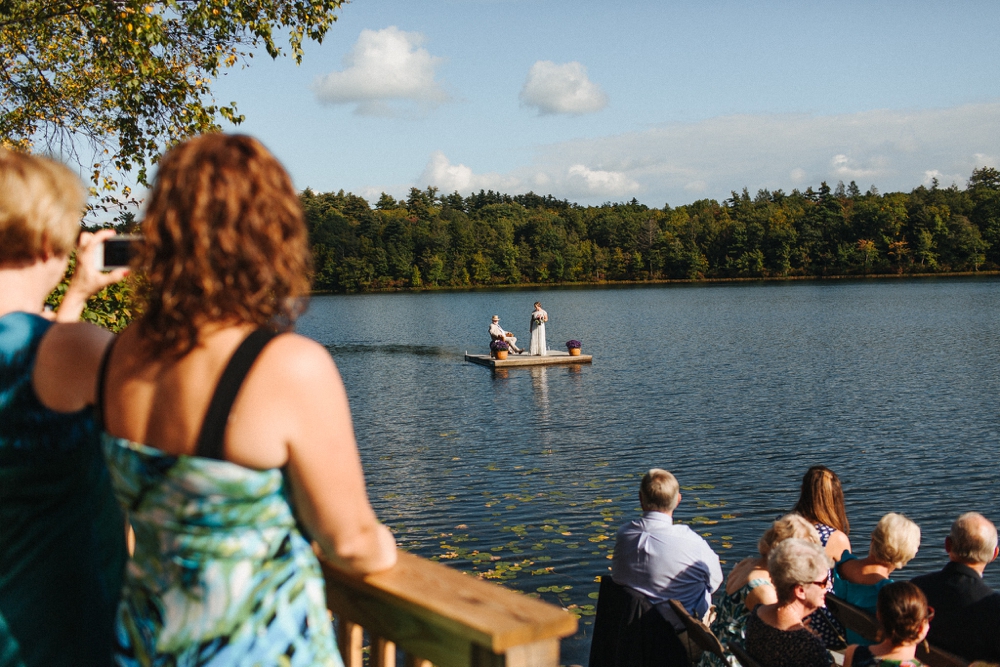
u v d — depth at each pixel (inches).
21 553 49.2
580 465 600.7
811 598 134.3
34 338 49.6
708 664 152.8
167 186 45.6
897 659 134.4
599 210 6318.9
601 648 171.0
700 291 3858.3
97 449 52.6
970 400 844.0
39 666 49.5
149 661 44.8
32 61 347.6
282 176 47.8
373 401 954.7
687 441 677.3
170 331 43.6
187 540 43.4
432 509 489.7
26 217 51.7
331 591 58.9
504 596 49.3
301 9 348.5
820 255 4884.4
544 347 1272.1
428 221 5561.0
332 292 4940.9
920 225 4766.2
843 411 801.6
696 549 165.9
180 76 343.6
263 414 42.7
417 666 52.3
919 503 494.6
